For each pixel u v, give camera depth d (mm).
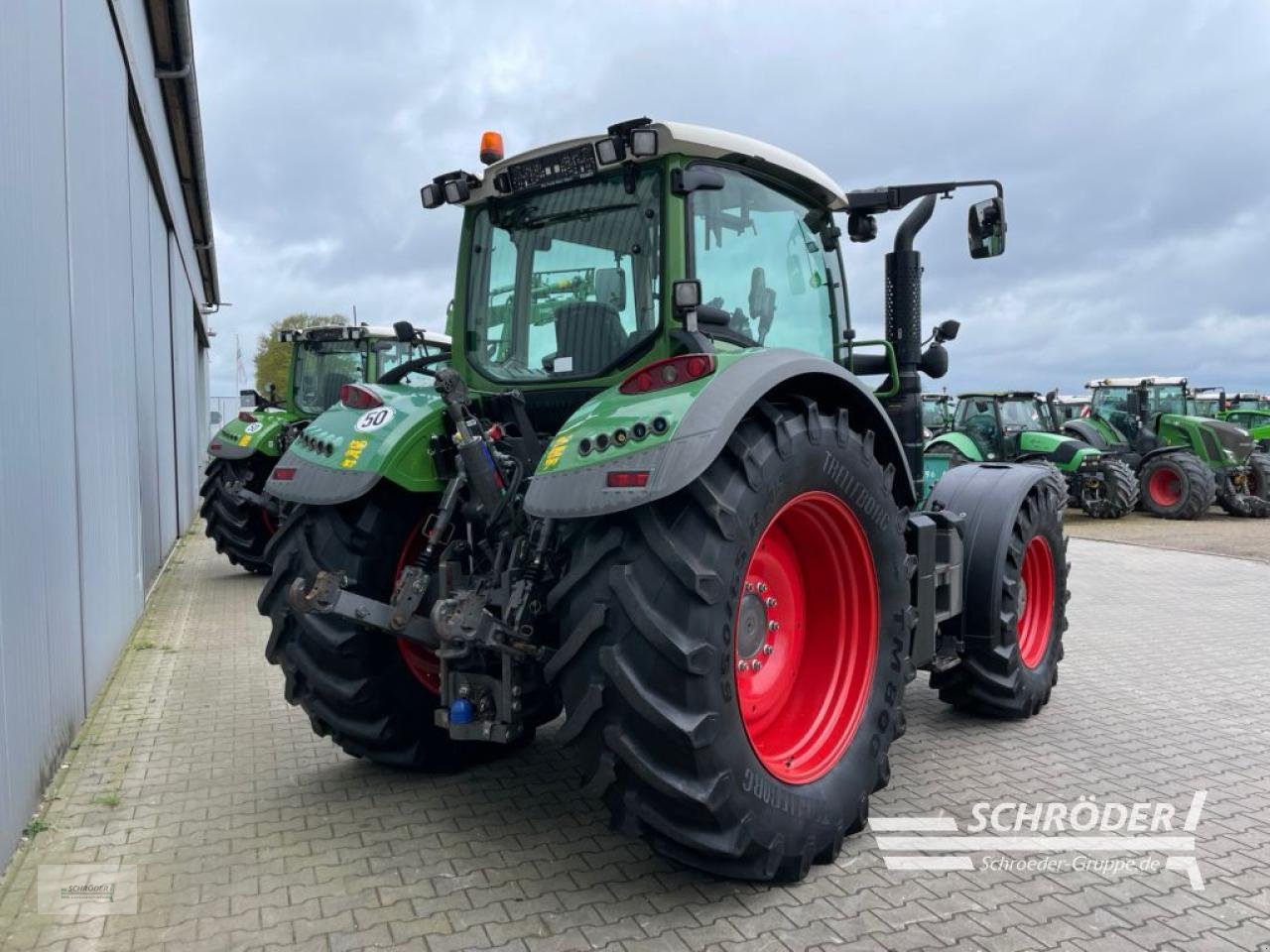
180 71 8531
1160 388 17438
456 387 3008
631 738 2480
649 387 2744
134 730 4250
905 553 3299
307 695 3471
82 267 4668
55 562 3795
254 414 8852
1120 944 2445
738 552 2562
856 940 2449
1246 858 2977
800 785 2789
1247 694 4949
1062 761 3895
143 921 2541
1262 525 14797
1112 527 14531
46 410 3729
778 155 3365
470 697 2912
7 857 2912
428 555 3092
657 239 3141
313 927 2502
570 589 2582
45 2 3959
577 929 2490
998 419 15180
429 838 3074
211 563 9531
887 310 4355
